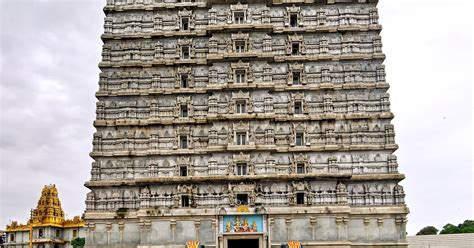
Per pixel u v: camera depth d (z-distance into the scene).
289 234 55.25
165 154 58.78
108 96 61.16
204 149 58.41
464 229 120.75
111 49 62.69
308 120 59.38
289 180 56.75
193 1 63.84
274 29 62.16
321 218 55.59
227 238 55.06
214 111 59.38
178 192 56.75
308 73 61.06
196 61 61.62
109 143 59.81
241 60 60.75
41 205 137.62
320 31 62.06
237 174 57.53
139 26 63.22
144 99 61.19
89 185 58.00
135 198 57.97
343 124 59.38
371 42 62.06
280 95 60.56
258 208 55.34
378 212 56.19
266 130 58.56
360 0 63.03
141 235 55.84
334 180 56.88
